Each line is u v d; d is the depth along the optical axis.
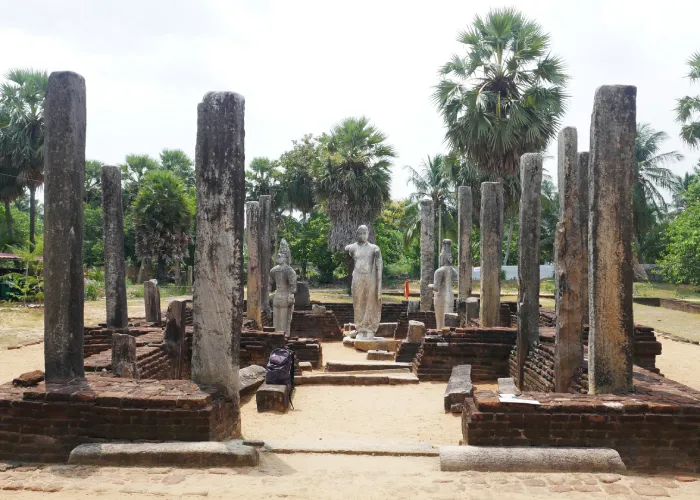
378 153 31.28
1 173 31.84
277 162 42.22
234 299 6.61
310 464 5.81
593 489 5.09
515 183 27.86
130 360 8.10
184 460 5.61
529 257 10.58
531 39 21.70
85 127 6.82
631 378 6.55
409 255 49.00
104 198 12.19
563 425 5.74
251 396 10.05
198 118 6.68
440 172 40.03
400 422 8.41
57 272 6.59
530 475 5.39
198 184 6.66
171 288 35.34
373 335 16.78
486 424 5.81
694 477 5.48
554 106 21.48
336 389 10.91
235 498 4.88
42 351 14.15
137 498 4.86
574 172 8.34
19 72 30.58
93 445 5.72
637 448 5.68
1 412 5.94
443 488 5.11
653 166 41.09
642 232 43.28
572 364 8.27
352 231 31.41
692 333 18.92
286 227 42.75
